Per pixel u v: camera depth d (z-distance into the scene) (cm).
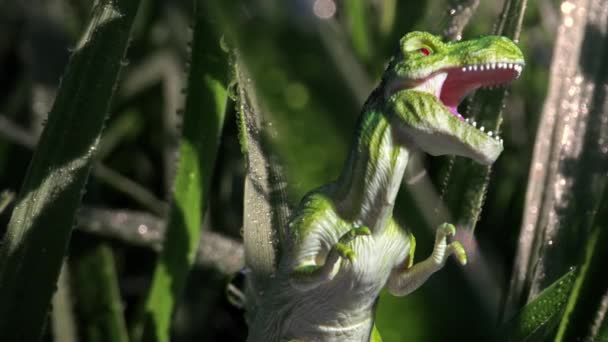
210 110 123
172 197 123
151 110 169
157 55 168
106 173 148
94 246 139
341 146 121
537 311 120
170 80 162
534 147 125
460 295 120
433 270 115
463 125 114
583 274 120
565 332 120
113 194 159
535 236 125
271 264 118
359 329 116
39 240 118
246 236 119
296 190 120
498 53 114
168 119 159
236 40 120
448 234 114
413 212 121
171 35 166
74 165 119
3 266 118
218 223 153
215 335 146
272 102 121
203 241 134
